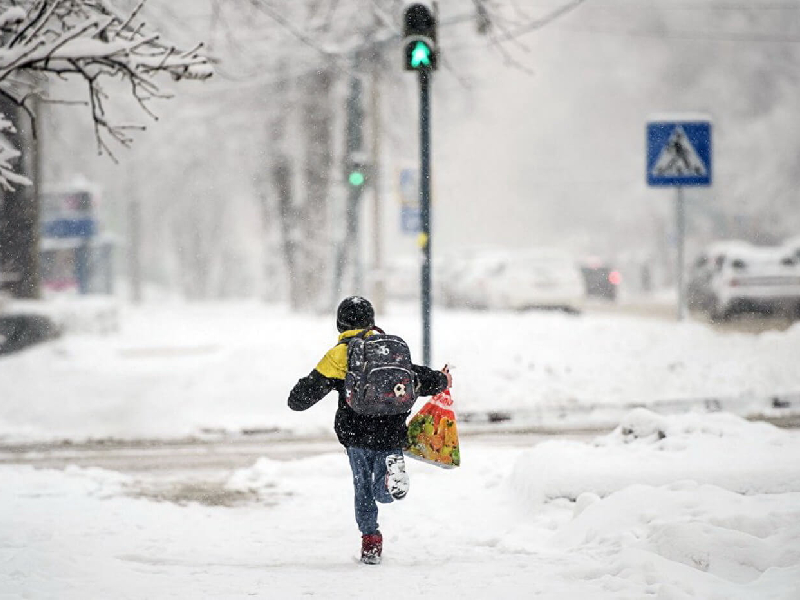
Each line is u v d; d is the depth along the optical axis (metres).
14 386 68.19
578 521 30.56
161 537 32.69
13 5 36.03
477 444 51.38
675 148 69.94
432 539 32.66
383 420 28.48
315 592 24.22
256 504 39.12
